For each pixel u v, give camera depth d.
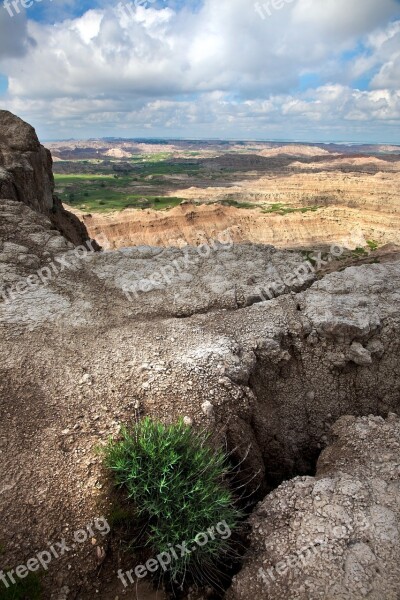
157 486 5.78
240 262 11.95
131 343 8.80
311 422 9.10
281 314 9.70
